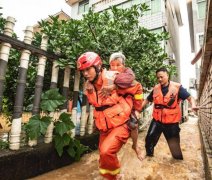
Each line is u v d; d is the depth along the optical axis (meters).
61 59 3.34
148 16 14.82
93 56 2.22
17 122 2.72
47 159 3.02
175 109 3.81
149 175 3.08
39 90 3.13
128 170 3.27
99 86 2.26
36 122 2.83
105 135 2.37
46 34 3.32
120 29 4.13
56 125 3.05
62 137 3.12
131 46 4.27
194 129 9.57
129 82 2.23
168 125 3.85
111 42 4.00
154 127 3.98
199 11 16.08
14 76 3.90
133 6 4.23
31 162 2.77
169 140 3.88
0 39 2.54
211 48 3.26
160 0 14.59
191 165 3.58
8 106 4.14
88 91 2.29
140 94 2.36
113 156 2.11
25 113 4.40
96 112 2.32
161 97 3.85
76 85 3.93
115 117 2.21
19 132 2.74
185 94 3.70
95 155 3.88
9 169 2.49
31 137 2.78
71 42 3.58
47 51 3.24
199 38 15.73
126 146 4.82
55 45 3.36
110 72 2.28
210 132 3.67
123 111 2.22
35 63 3.95
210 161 2.62
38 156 2.87
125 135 2.21
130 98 2.34
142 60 4.61
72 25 3.50
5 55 2.63
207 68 4.46
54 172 3.01
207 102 4.63
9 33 2.67
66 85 3.64
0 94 2.58
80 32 3.60
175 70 5.25
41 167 2.92
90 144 4.15
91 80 2.25
